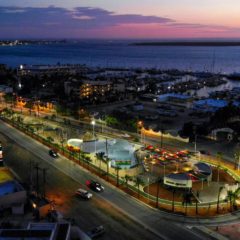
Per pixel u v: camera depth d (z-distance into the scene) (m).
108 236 69.81
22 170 104.31
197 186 92.81
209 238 69.12
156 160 110.81
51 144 128.50
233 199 81.75
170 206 82.19
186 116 191.62
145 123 172.50
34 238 57.94
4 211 78.75
